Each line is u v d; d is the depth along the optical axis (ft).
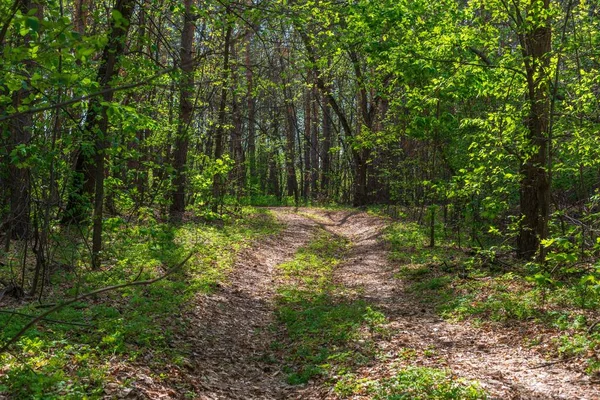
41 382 20.33
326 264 66.54
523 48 46.19
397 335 34.30
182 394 24.16
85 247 44.88
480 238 70.13
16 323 27.61
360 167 132.57
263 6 46.21
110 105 19.98
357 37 60.64
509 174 46.57
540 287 38.93
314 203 163.43
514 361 28.22
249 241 71.31
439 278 50.31
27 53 16.55
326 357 30.99
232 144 124.47
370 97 132.46
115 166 38.65
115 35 38.09
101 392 21.34
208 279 47.06
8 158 34.19
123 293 37.63
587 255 37.42
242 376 29.53
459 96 53.31
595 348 27.32
